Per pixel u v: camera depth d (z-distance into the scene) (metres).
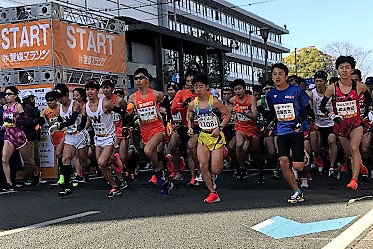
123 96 11.34
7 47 11.46
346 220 5.89
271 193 8.16
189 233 5.49
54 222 6.44
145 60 31.61
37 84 11.17
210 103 7.19
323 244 4.89
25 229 6.09
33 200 8.38
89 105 8.36
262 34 29.45
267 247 4.85
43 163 11.09
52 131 9.40
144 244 5.11
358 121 7.57
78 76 11.98
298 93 6.98
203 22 52.19
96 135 8.45
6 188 9.63
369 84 9.46
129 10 33.78
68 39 11.52
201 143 7.36
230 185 9.37
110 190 8.59
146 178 11.02
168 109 8.91
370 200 7.14
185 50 34.59
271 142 9.69
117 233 5.64
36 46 11.18
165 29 29.30
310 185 8.87
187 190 8.89
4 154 9.58
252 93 10.51
